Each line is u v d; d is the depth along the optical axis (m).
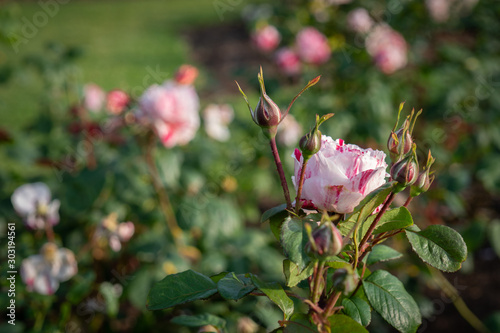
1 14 2.21
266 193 3.07
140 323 1.85
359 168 0.73
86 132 2.11
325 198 0.73
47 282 1.65
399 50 3.01
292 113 2.54
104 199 2.08
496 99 3.07
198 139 2.24
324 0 3.24
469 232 2.31
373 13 3.17
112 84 6.51
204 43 8.40
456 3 3.57
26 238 2.05
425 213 2.65
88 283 1.66
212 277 0.89
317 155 0.73
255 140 2.65
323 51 2.74
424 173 0.75
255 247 2.00
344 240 0.70
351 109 2.75
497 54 3.49
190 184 2.08
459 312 2.63
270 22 3.25
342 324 0.73
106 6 12.35
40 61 2.48
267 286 0.77
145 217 2.09
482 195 3.43
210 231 2.01
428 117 3.08
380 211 0.74
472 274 2.92
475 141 3.01
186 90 1.87
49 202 1.93
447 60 3.29
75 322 2.00
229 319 1.72
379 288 0.80
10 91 5.97
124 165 1.95
